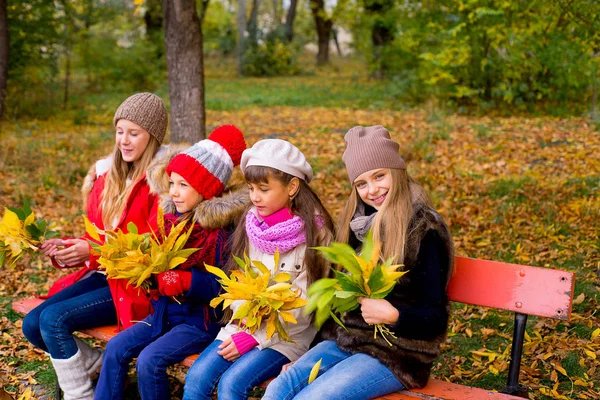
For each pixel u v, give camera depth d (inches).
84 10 638.5
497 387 132.4
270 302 96.6
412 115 478.9
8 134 430.9
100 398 115.1
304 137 418.6
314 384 97.2
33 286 199.6
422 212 101.0
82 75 841.5
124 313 122.2
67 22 593.3
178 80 283.6
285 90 778.8
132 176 132.6
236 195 118.2
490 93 484.7
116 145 132.1
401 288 100.2
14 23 512.4
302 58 1492.4
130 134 130.0
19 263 216.7
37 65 547.8
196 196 119.6
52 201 285.1
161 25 825.5
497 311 164.4
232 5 1765.5
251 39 1093.8
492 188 267.6
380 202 104.4
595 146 335.6
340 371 98.1
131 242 111.8
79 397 122.8
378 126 106.4
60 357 121.3
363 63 1283.2
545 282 104.7
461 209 245.0
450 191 267.7
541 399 124.9
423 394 98.6
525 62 454.6
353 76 975.0
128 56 705.0
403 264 98.0
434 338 99.9
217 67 1218.0
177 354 112.3
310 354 105.0
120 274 109.0
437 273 98.9
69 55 617.6
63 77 812.0
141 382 110.7
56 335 120.5
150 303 122.6
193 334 114.7
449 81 490.6
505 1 350.3
